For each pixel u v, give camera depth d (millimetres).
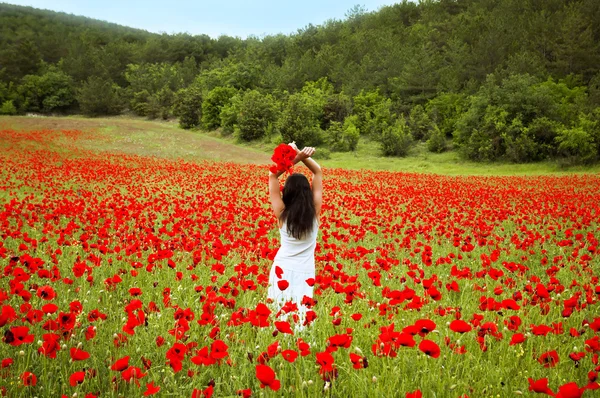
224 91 58844
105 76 92438
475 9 81125
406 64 59375
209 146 41125
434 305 3930
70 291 4172
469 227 8961
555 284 3916
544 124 35750
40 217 8492
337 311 3170
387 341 2443
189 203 11461
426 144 44781
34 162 20906
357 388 2574
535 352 3100
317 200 3689
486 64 55906
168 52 111375
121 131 45375
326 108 54281
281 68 76562
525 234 7918
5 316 2328
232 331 3154
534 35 57969
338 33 99688
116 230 7020
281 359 2615
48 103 78750
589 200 13250
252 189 16297
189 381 2645
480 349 2963
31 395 2459
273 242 6457
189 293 4258
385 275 5281
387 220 9797
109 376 2594
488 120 37750
